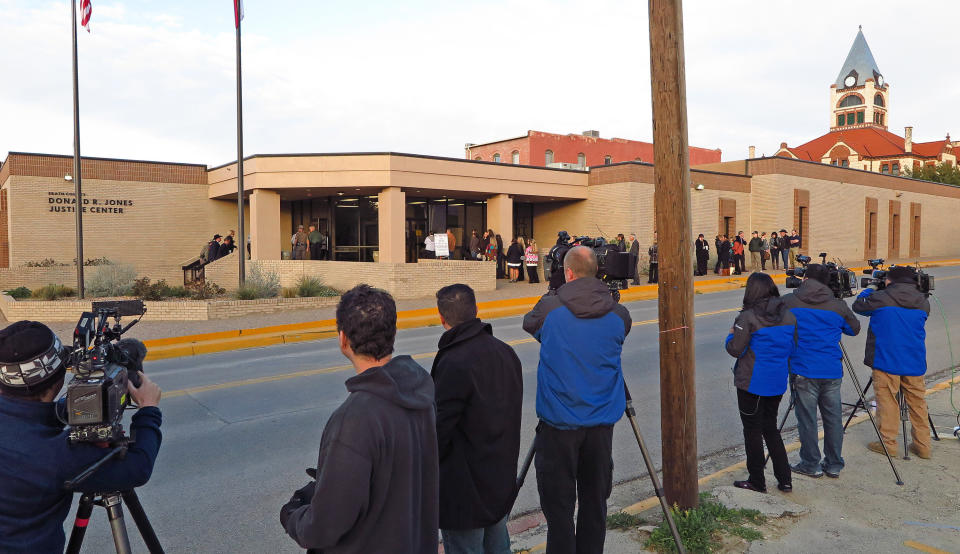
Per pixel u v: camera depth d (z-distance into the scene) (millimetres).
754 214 31484
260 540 4320
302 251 22859
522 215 30562
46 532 2070
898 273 5473
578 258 3465
